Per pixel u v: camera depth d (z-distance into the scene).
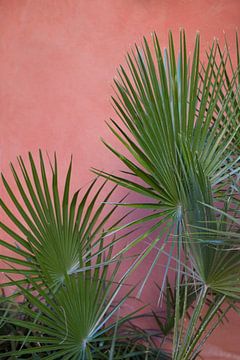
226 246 1.35
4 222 2.49
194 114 1.43
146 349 1.88
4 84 2.55
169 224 1.43
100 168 2.30
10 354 1.47
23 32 2.52
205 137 1.46
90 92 2.35
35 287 1.53
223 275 1.37
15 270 1.58
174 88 1.39
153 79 1.39
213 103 1.47
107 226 2.24
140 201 2.19
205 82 1.47
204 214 1.36
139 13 2.27
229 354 1.99
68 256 1.63
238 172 1.53
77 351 1.55
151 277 2.14
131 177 2.23
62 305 1.45
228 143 1.48
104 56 2.33
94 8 2.36
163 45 2.21
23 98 2.50
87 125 2.35
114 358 1.70
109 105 2.31
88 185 2.32
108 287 1.68
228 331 2.01
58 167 2.39
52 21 2.45
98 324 1.61
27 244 1.61
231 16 2.11
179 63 1.45
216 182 1.51
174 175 1.38
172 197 1.42
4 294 2.18
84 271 1.60
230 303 1.60
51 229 1.58
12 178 2.50
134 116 1.39
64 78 2.41
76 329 1.51
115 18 2.32
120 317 2.14
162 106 1.38
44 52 2.46
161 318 2.09
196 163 1.32
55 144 2.41
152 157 1.39
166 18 2.22
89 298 1.54
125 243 2.18
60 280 1.57
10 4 2.55
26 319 1.97
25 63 2.50
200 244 1.36
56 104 2.42
